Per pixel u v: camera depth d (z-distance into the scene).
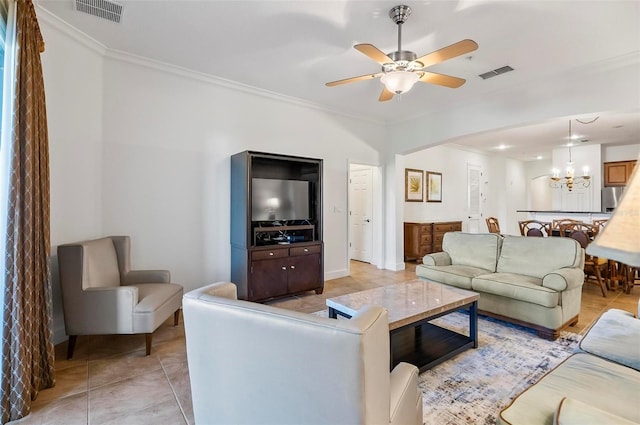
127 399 1.98
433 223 6.81
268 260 3.87
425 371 2.29
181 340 2.82
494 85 4.06
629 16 2.58
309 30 2.84
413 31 2.82
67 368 2.34
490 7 2.48
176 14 2.61
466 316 3.46
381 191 5.94
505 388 2.09
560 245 3.24
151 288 2.84
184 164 3.76
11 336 1.80
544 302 2.80
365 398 0.89
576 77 3.63
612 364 1.54
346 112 5.23
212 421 1.19
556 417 1.02
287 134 4.64
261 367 1.03
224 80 3.96
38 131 2.06
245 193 3.75
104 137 3.22
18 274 1.83
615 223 0.64
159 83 3.57
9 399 1.79
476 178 8.58
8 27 1.87
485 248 3.82
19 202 1.86
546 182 10.44
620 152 7.43
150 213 3.52
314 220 4.58
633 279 4.33
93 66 3.10
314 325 0.92
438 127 5.12
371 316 0.96
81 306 2.45
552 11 2.53
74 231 2.91
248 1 2.45
